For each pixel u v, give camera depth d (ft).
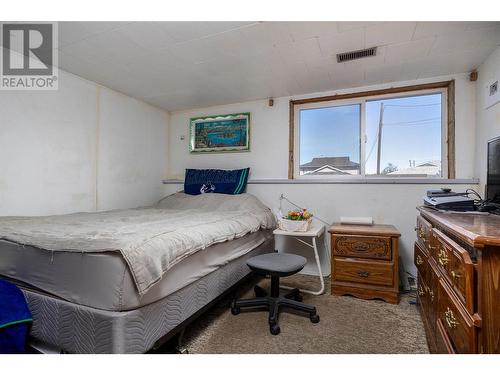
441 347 3.70
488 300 2.57
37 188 7.23
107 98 9.30
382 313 6.29
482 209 4.95
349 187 9.12
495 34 5.97
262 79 8.66
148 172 11.09
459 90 8.04
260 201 10.10
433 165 8.64
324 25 5.73
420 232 5.86
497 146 5.04
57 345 3.93
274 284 6.29
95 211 8.83
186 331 5.46
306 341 5.12
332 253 7.48
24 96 6.97
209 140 11.44
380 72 8.05
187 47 6.64
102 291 3.62
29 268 4.30
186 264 4.74
